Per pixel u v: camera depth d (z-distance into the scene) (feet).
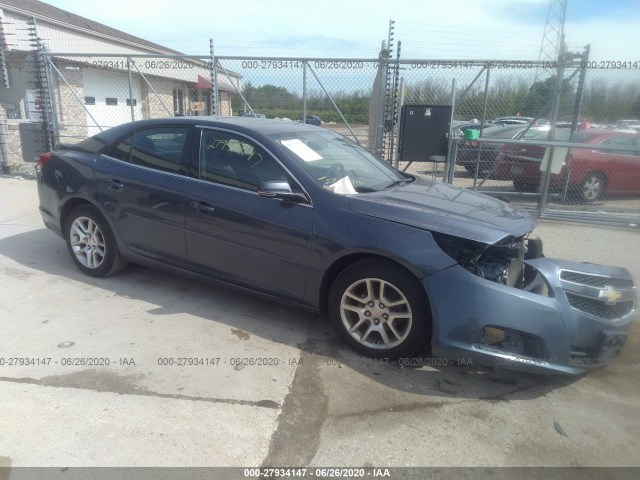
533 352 9.87
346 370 10.87
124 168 14.14
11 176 32.37
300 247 11.51
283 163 12.03
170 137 13.65
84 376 10.27
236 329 12.56
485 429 9.11
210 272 13.15
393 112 27.50
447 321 10.03
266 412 9.34
